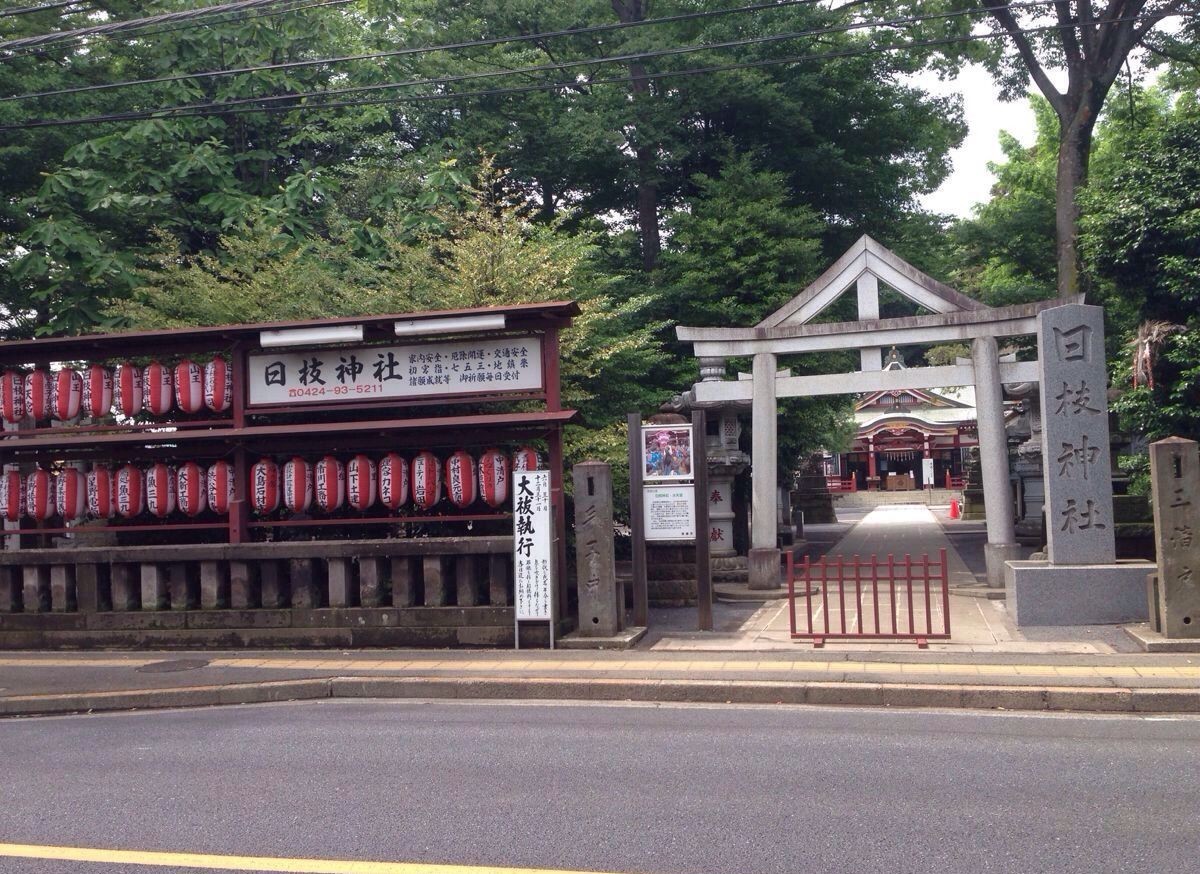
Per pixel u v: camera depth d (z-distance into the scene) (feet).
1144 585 38.88
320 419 45.83
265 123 72.95
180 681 33.83
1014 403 82.79
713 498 57.41
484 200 60.75
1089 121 77.20
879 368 51.44
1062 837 18.02
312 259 56.29
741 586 54.19
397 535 46.93
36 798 21.71
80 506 43.60
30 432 43.60
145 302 61.05
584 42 79.51
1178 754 23.62
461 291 49.49
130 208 62.28
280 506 46.16
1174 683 29.55
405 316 40.27
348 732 27.45
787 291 69.26
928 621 36.22
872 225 85.15
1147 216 49.57
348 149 75.66
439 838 18.49
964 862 16.90
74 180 62.80
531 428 41.27
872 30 85.51
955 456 207.82
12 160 63.72
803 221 71.97
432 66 75.82
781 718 28.32
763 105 76.28
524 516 38.47
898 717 28.30
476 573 40.16
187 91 64.69
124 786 22.45
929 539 92.27
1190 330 48.83
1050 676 30.78
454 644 39.17
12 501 43.50
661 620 44.45
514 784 21.88
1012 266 100.42
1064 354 40.63
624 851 17.67
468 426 40.65
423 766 23.53
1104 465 40.14
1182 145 51.21
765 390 52.08
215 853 17.98
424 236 59.26
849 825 18.81
